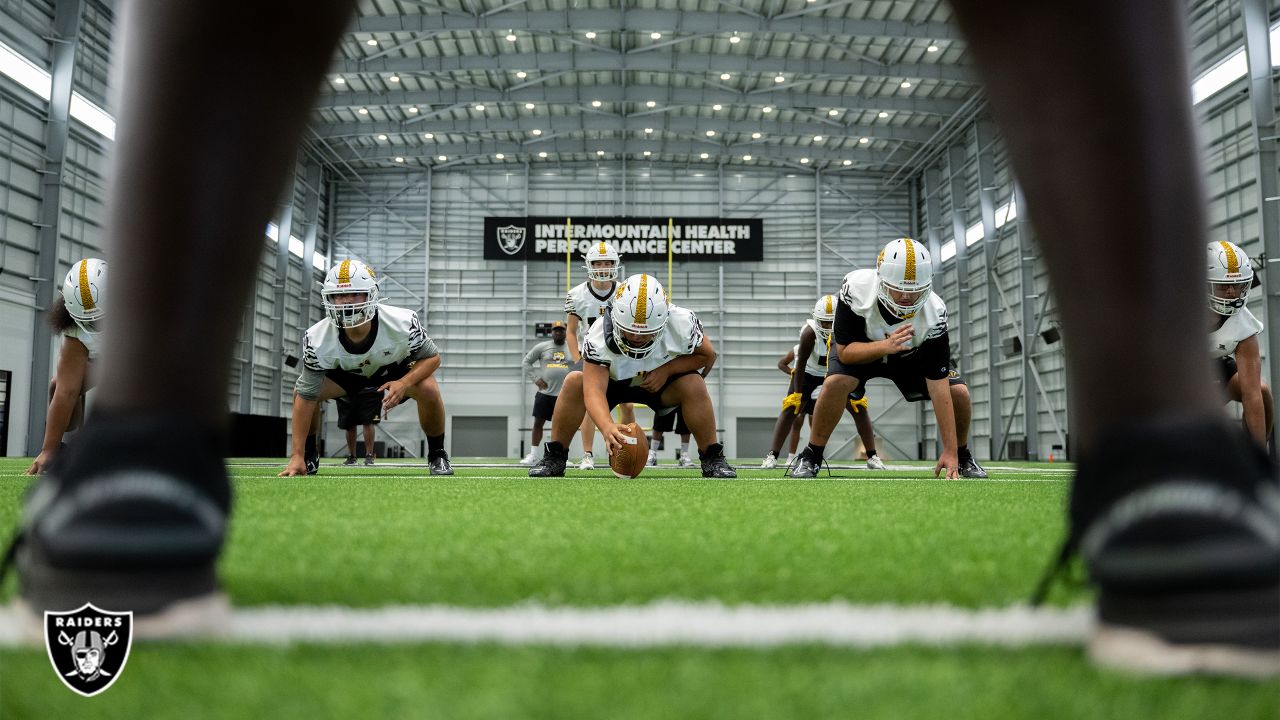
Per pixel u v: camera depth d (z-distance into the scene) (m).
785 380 20.67
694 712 0.36
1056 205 0.47
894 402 20.91
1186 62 0.47
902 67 15.83
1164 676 0.42
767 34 15.40
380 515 1.48
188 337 0.50
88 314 3.66
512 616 0.57
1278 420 9.98
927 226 20.03
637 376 4.08
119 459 0.49
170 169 0.49
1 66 11.94
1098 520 0.46
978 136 17.61
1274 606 0.42
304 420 4.15
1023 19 0.47
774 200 20.89
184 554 0.49
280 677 0.41
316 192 20.11
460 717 0.35
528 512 1.57
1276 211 10.20
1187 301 0.46
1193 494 0.43
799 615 0.57
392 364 4.41
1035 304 16.11
